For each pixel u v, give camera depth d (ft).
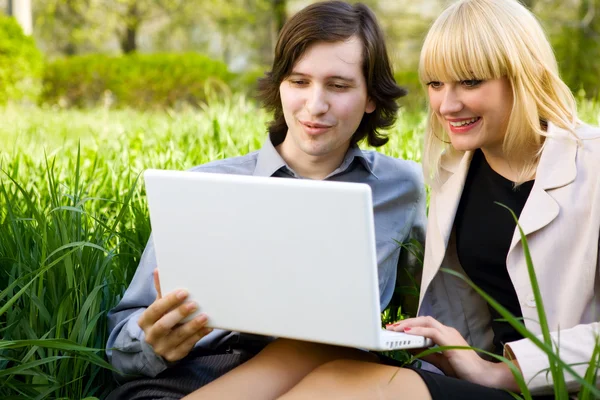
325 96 8.45
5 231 9.54
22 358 8.44
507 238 7.94
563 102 7.91
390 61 9.13
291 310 6.76
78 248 8.76
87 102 53.01
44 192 12.85
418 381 6.79
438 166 8.65
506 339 8.00
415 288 9.34
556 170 7.65
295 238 6.58
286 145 9.11
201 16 84.64
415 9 75.25
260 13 83.41
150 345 7.57
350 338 6.60
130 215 11.01
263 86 9.20
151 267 8.45
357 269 6.42
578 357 6.89
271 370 7.30
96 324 8.80
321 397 6.70
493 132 7.91
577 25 53.62
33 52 47.09
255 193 6.64
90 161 16.56
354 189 6.28
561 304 7.45
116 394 8.04
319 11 8.45
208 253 7.00
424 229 9.53
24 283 8.84
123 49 83.51
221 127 18.19
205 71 54.03
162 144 17.33
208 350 8.59
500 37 7.62
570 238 7.49
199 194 6.89
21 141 19.97
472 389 6.80
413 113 25.73
